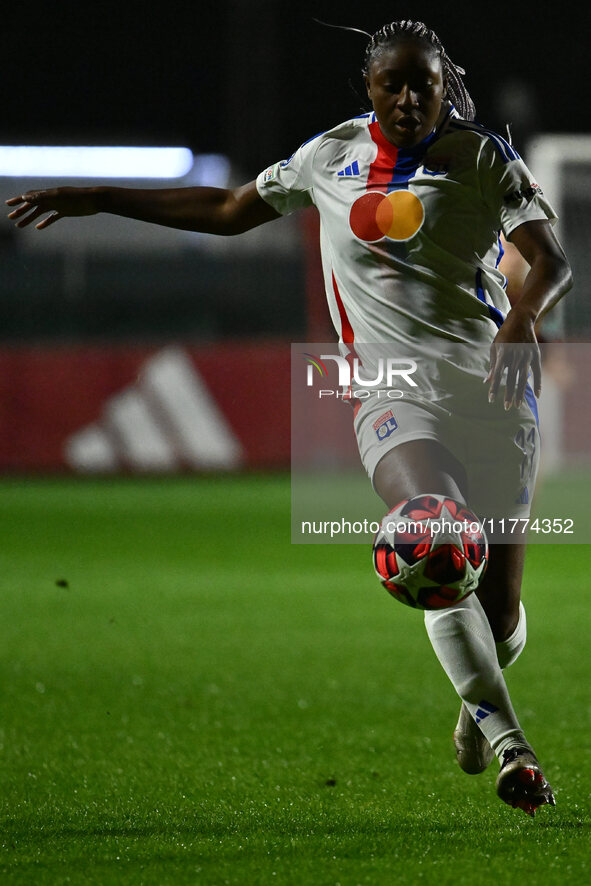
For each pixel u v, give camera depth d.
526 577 39.50
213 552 45.22
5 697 21.84
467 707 13.15
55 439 75.62
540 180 75.44
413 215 13.49
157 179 106.81
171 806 14.15
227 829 13.00
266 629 29.62
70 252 82.62
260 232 84.69
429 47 13.18
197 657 25.95
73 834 12.84
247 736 18.48
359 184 13.84
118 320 80.81
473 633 13.06
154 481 73.62
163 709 20.69
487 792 14.79
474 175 13.41
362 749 17.50
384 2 109.25
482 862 11.53
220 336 80.56
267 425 75.44
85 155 104.06
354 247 13.89
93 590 36.41
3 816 13.72
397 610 32.69
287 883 10.91
